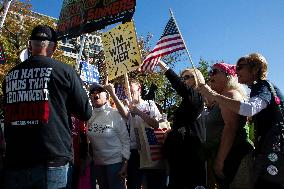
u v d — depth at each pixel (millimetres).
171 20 5137
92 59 19516
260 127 3359
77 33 6195
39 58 3062
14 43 22922
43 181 2824
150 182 5141
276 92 3443
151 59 5156
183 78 4566
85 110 3096
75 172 4500
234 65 4105
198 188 4059
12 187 2900
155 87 5953
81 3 6230
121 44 5746
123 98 6410
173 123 4328
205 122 4109
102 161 5074
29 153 2863
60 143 2912
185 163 4141
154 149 5090
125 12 5547
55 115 2932
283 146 3184
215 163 3717
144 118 5047
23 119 2934
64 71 3031
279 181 3115
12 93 3041
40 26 3225
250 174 3615
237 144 3678
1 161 4449
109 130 5074
